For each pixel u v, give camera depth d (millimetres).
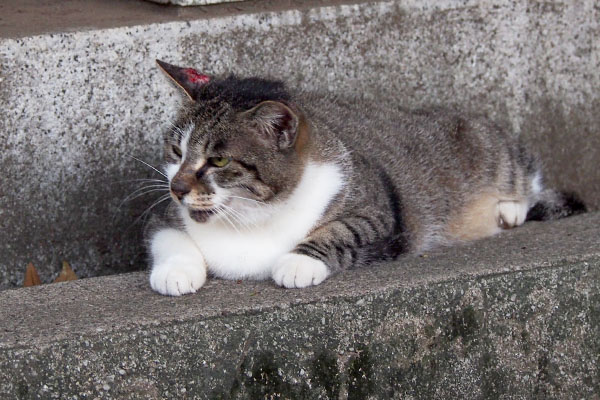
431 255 4934
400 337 4230
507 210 5828
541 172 6141
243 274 4598
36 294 4340
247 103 4441
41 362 3721
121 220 5367
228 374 3990
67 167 5176
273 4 5504
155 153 5324
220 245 4590
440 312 4277
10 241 5172
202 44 5297
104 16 5320
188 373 3930
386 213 4863
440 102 5906
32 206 5164
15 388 3705
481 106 5992
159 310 4012
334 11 5531
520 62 5977
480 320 4348
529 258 4562
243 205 4461
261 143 4422
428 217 5340
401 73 5773
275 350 4043
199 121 4438
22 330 3822
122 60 5141
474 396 4406
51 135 5105
